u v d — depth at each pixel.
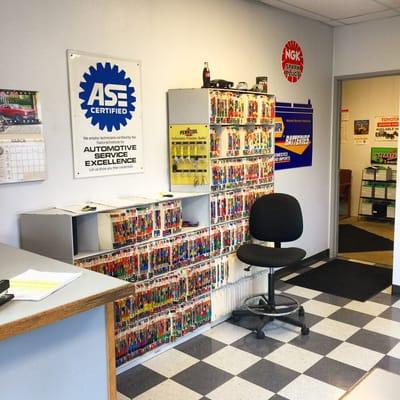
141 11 3.10
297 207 3.54
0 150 2.44
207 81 3.25
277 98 4.39
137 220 2.78
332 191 5.32
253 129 3.61
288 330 3.34
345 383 2.62
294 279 4.50
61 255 2.47
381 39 4.71
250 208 3.63
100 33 2.87
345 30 4.96
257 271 3.78
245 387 2.60
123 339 2.74
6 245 2.35
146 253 2.84
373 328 3.35
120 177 3.08
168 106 3.32
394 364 2.82
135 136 3.14
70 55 2.72
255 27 4.05
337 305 3.81
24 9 2.49
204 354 3.00
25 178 2.56
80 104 2.80
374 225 7.12
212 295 3.37
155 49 3.22
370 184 7.41
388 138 7.15
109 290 1.63
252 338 3.22
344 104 7.59
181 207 3.18
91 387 1.71
